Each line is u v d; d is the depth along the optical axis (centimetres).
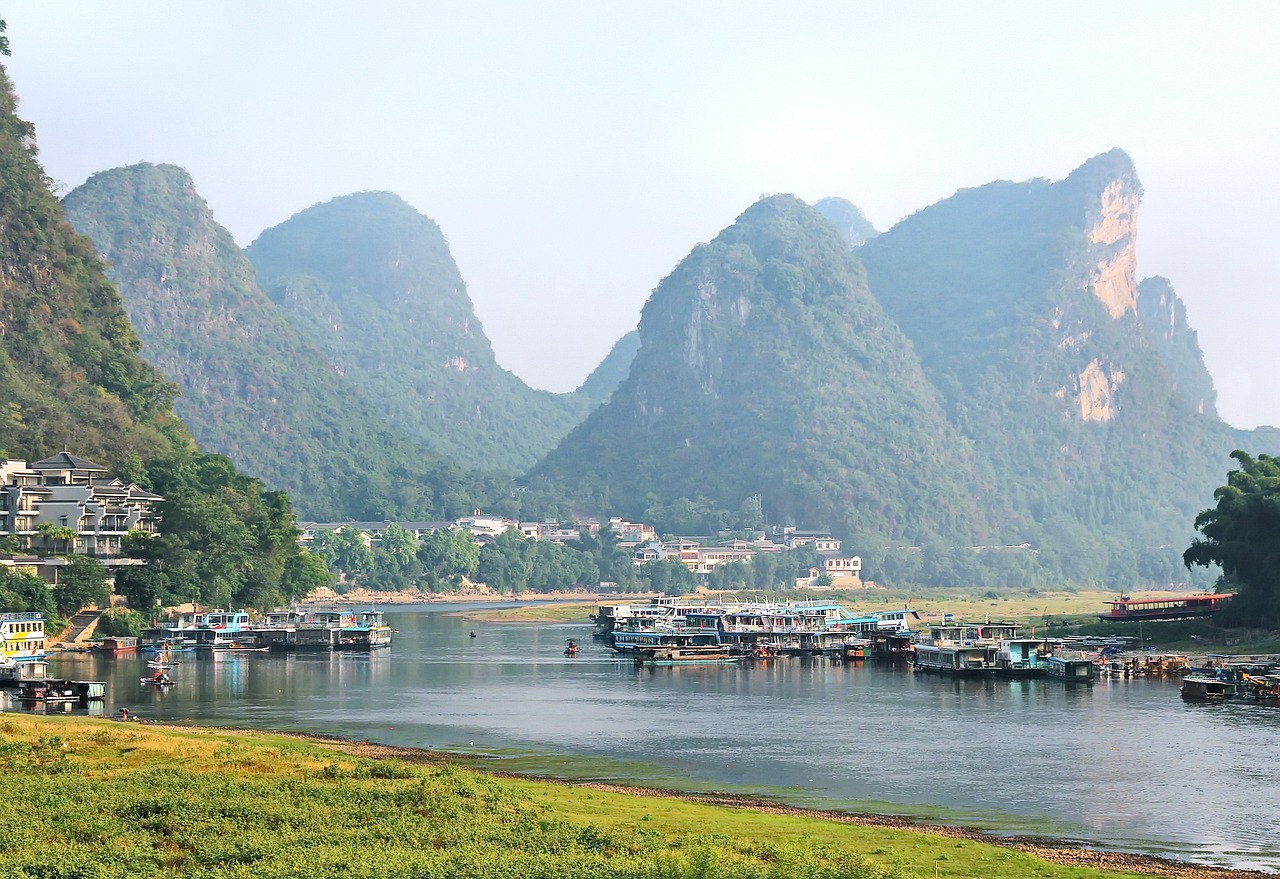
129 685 16350
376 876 6197
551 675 18675
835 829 8175
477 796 8156
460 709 14462
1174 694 15838
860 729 13000
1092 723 13325
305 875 6206
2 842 6688
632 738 12356
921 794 9700
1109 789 9869
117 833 6981
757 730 12925
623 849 6969
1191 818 8888
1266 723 13238
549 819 7681
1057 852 7862
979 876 7081
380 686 16862
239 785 8181
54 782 8062
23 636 18050
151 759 9169
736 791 9762
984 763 10988
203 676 17800
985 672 18250
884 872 6638
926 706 14862
